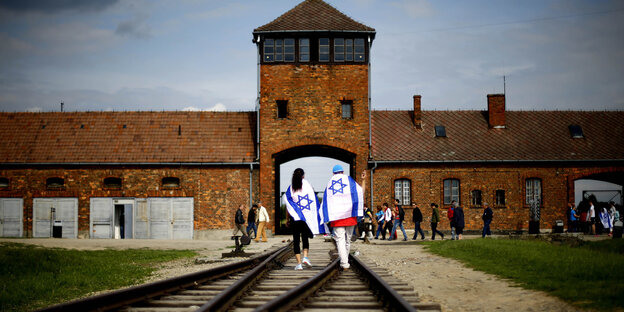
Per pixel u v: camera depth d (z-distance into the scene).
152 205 33.66
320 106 34.00
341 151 34.53
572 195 35.59
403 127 37.66
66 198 33.72
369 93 34.22
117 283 12.67
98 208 33.69
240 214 28.22
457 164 35.25
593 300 8.06
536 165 35.66
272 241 29.52
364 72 34.22
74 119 36.50
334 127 33.94
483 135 37.47
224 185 33.72
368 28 34.22
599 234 31.03
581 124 38.81
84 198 33.69
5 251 15.35
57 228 33.53
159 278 13.57
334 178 12.51
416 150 35.69
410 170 34.84
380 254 19.33
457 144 36.53
